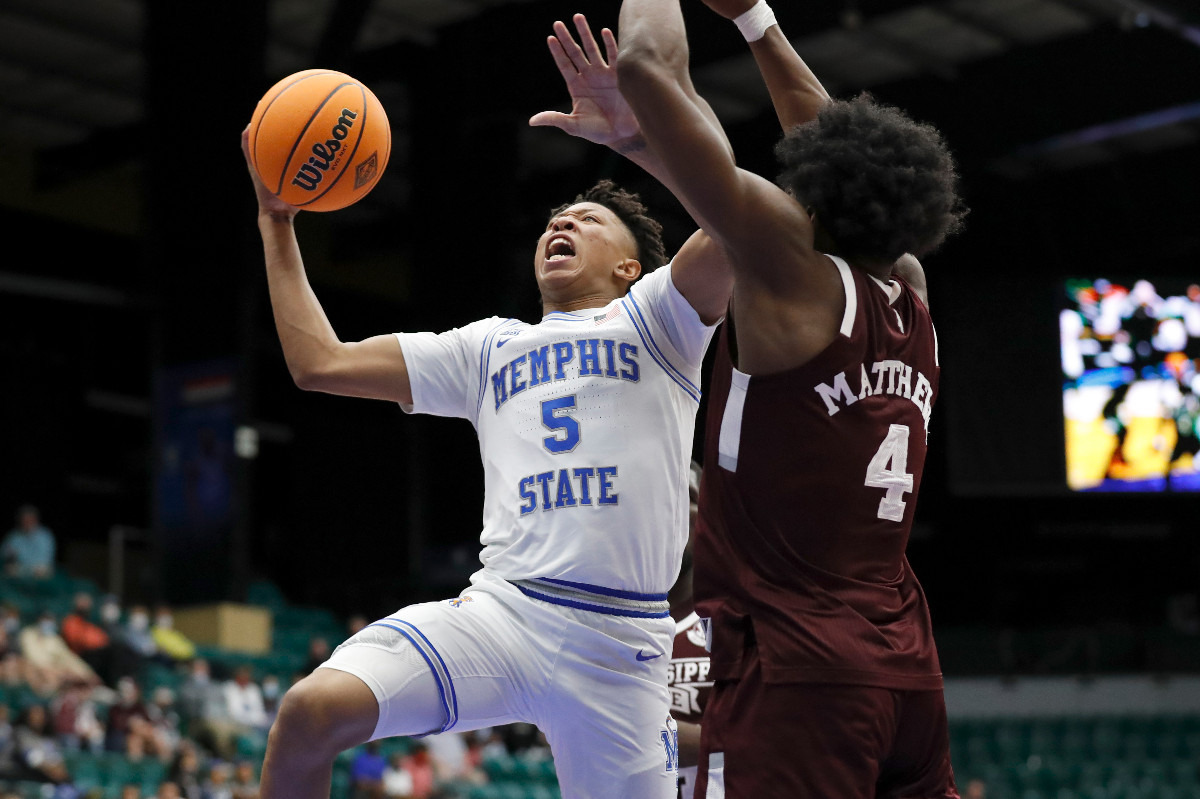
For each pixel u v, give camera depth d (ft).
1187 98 54.19
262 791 8.29
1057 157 68.13
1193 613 73.56
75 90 62.03
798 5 52.24
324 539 78.23
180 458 51.93
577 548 8.73
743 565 7.45
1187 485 64.54
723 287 8.85
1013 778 57.26
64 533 71.56
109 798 32.07
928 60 59.77
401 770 39.14
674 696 11.74
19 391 69.97
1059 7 55.77
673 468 9.09
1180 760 60.75
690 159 6.97
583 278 9.55
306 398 78.48
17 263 66.28
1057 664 66.03
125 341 73.97
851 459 7.30
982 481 65.72
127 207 70.13
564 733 8.86
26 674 38.40
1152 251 68.13
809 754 7.05
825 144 7.54
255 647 51.75
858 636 7.18
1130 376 65.98
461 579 59.06
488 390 9.42
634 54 7.05
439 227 57.62
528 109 55.62
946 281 67.51
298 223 73.26
